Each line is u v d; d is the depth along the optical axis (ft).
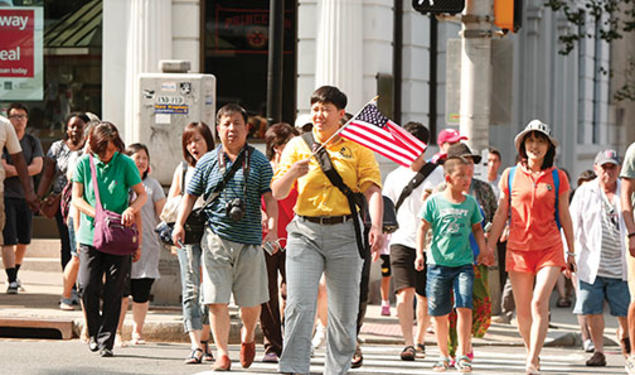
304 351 69.72
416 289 91.45
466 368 84.02
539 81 230.07
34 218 148.97
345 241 70.28
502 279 115.44
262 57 150.51
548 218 82.48
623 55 296.10
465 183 83.87
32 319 100.63
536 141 82.12
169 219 88.43
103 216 85.51
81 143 109.29
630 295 88.48
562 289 140.46
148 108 113.80
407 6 162.30
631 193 80.59
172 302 108.58
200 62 150.30
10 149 107.45
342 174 70.13
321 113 70.79
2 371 79.00
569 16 223.92
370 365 87.51
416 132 93.76
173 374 79.30
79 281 87.20
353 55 146.20
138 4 147.02
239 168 78.23
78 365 82.64
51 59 151.84
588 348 102.83
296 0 148.66
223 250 77.61
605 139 289.53
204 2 150.30
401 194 92.58
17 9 152.25
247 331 79.92
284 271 86.74
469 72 112.06
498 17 109.40
